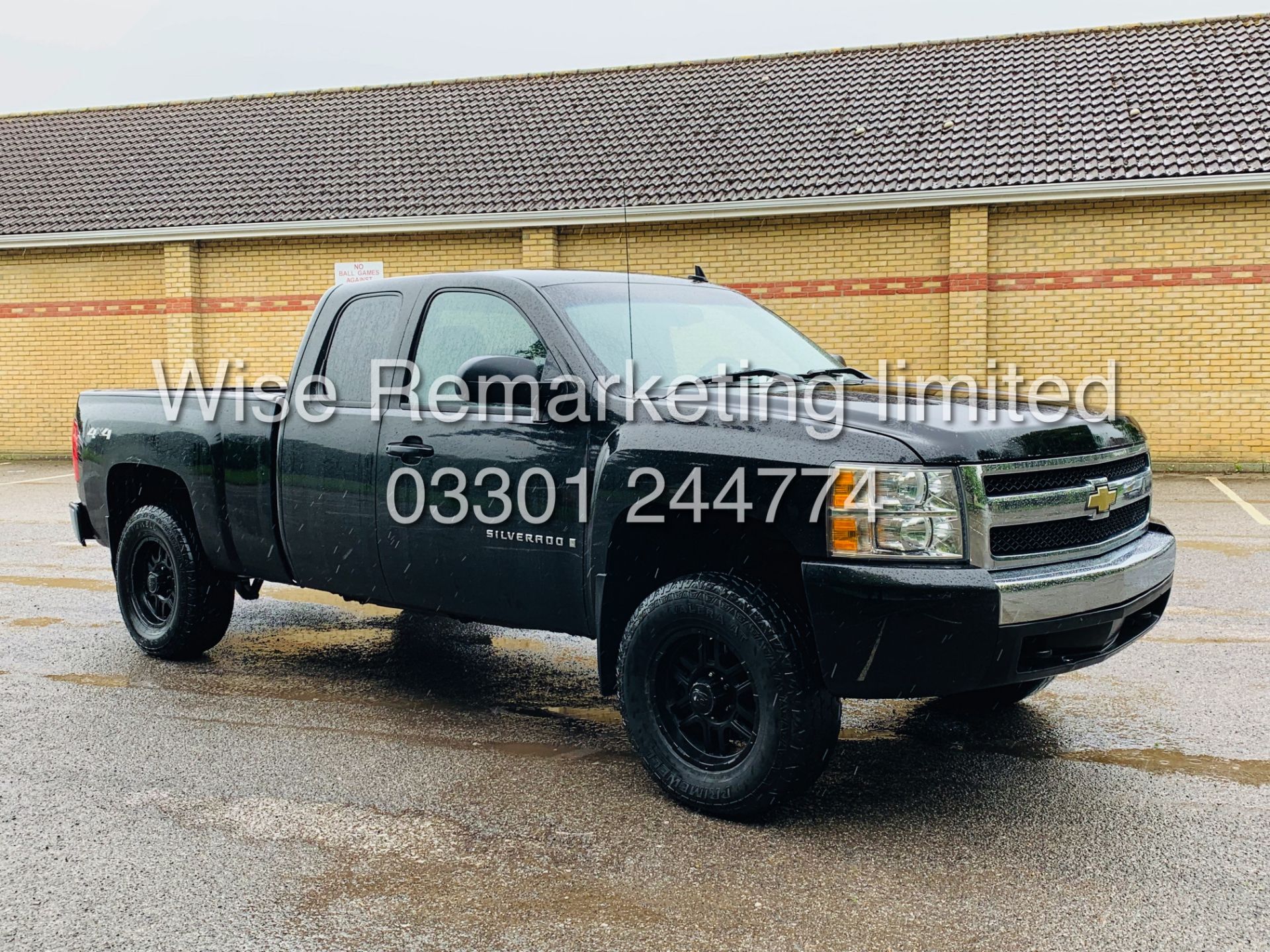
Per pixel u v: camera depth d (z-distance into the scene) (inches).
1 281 827.4
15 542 432.5
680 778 170.2
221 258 784.9
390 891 145.1
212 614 251.0
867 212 677.9
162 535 249.9
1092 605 162.1
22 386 831.7
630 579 180.9
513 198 719.7
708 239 703.7
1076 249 647.8
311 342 226.2
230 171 832.9
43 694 232.2
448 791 178.9
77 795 177.5
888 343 682.2
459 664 256.8
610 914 138.3
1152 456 647.8
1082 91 711.1
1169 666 244.2
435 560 202.4
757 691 160.7
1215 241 628.1
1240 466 635.5
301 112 906.1
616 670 184.5
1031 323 657.6
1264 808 169.2
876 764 190.4
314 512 220.2
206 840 160.9
